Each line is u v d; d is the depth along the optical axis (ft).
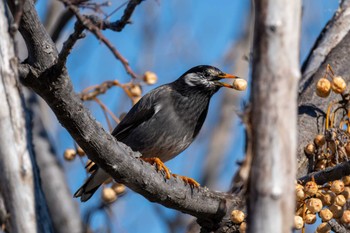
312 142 34.99
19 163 20.33
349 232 30.73
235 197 33.19
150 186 30.78
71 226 47.85
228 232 33.01
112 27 29.55
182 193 31.81
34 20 25.68
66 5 25.27
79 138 27.94
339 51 39.29
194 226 38.73
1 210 21.17
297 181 29.99
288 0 18.67
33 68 26.20
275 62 18.54
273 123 18.40
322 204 29.37
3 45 20.97
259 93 18.58
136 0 28.78
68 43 25.53
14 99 20.70
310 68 39.88
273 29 18.58
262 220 18.07
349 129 31.73
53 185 48.62
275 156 18.29
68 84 26.61
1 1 21.38
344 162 29.19
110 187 38.86
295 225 28.37
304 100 37.76
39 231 27.20
